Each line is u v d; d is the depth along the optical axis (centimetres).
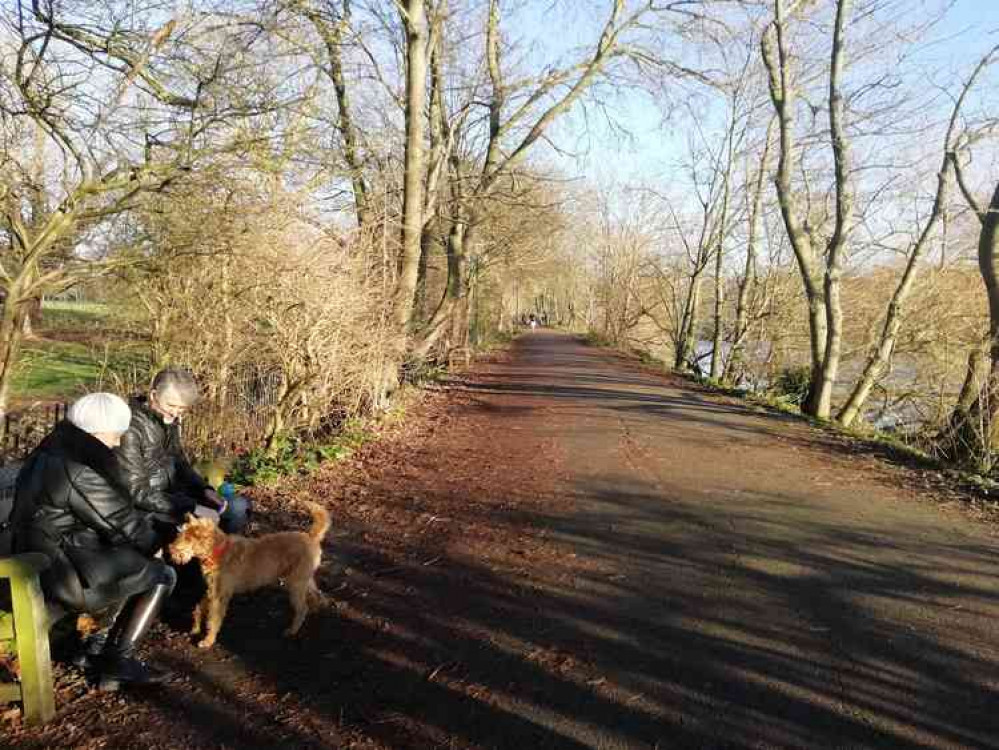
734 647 392
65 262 744
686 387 1898
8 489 425
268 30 880
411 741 300
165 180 697
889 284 2073
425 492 719
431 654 378
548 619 424
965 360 1728
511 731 308
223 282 811
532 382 1872
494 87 1758
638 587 478
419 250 1328
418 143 1298
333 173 913
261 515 610
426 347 1641
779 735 310
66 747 293
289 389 796
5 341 675
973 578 509
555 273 4216
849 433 1180
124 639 336
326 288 796
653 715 323
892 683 357
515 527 608
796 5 1466
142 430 414
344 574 490
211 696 333
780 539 590
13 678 320
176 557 368
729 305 2969
